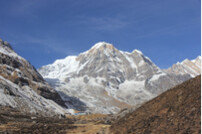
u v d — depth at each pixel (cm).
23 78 18688
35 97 16125
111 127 4022
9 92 12575
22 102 12700
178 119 2591
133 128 3173
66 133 4538
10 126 5081
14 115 8612
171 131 2455
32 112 11950
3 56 19362
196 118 2378
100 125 5797
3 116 7488
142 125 3056
